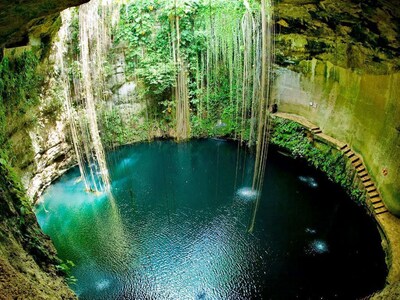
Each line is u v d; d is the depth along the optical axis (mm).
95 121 13438
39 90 11281
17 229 5680
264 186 12922
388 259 8766
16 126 10023
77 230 10617
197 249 9906
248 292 8461
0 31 4602
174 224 10992
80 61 13203
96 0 13430
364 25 7477
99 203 12031
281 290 8484
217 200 12297
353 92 12312
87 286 8656
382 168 10484
